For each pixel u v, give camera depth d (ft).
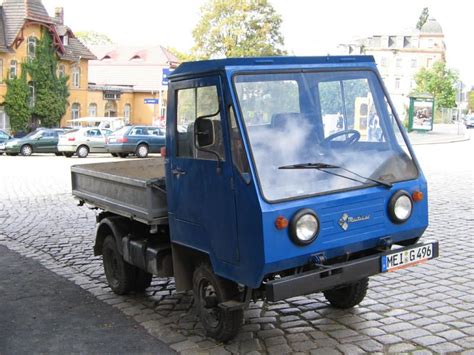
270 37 196.24
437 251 17.43
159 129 109.60
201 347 17.17
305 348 16.89
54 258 29.22
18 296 22.82
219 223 16.11
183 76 17.13
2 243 32.99
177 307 20.95
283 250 14.88
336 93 16.98
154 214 18.88
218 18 194.39
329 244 15.55
